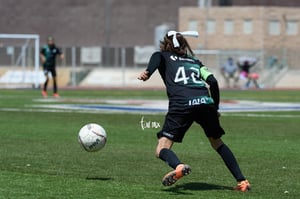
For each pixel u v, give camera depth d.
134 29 176.00
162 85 125.12
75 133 43.91
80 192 24.34
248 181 27.38
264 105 74.00
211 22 153.75
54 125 49.00
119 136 42.69
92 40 178.25
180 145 38.69
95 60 150.12
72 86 122.06
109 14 177.25
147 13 175.00
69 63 147.00
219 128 24.92
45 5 180.00
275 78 129.50
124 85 125.12
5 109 63.44
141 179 27.33
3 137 41.19
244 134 45.03
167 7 174.00
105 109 64.44
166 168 30.14
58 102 74.25
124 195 23.92
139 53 148.88
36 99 79.12
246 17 151.00
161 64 24.92
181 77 24.61
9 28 180.62
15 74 115.00
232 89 116.38
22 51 117.81
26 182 26.17
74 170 29.30
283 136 44.09
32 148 36.22
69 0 179.50
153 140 40.69
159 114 59.03
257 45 149.88
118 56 152.25
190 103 24.23
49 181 26.45
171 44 25.08
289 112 64.44
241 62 123.88
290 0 173.50
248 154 35.31
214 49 153.25
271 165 31.69
